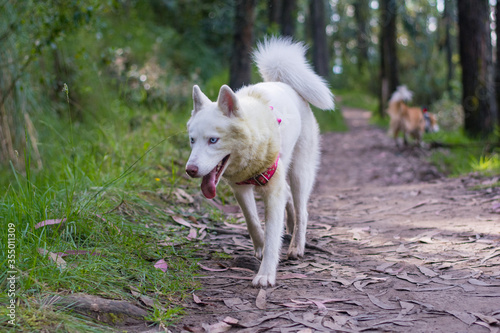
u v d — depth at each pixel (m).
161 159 6.35
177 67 15.21
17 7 6.05
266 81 4.27
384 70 21.86
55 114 7.21
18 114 5.70
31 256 2.88
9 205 3.44
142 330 2.46
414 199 5.88
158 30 15.84
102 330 2.37
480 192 5.72
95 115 7.96
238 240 4.21
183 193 5.29
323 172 9.42
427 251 3.70
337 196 6.75
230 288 3.11
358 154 11.71
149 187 5.24
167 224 4.46
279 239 3.31
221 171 3.09
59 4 6.04
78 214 3.68
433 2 29.59
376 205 5.79
